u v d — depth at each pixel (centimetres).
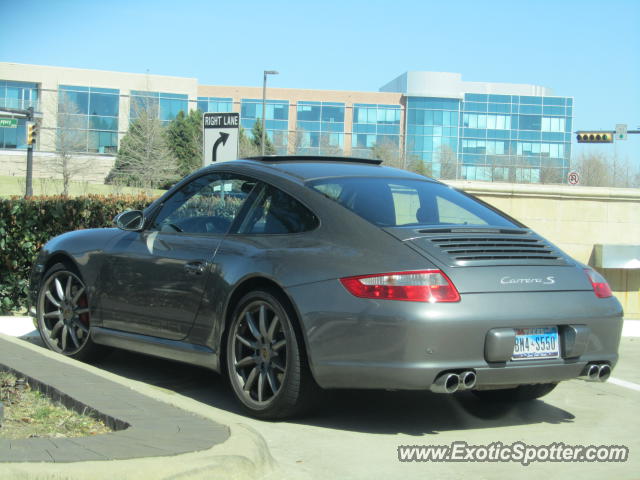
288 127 7894
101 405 418
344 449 420
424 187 535
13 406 439
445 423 485
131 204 920
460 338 417
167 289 532
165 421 390
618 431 482
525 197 1084
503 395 544
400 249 437
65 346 630
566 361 452
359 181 514
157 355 544
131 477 307
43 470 303
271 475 369
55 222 877
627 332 966
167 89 7394
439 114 8150
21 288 865
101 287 589
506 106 8412
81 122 6488
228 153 879
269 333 463
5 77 6894
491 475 388
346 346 426
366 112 8031
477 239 459
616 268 1066
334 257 446
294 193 497
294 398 449
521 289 440
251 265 476
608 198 1092
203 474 323
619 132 4519
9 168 6869
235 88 7769
